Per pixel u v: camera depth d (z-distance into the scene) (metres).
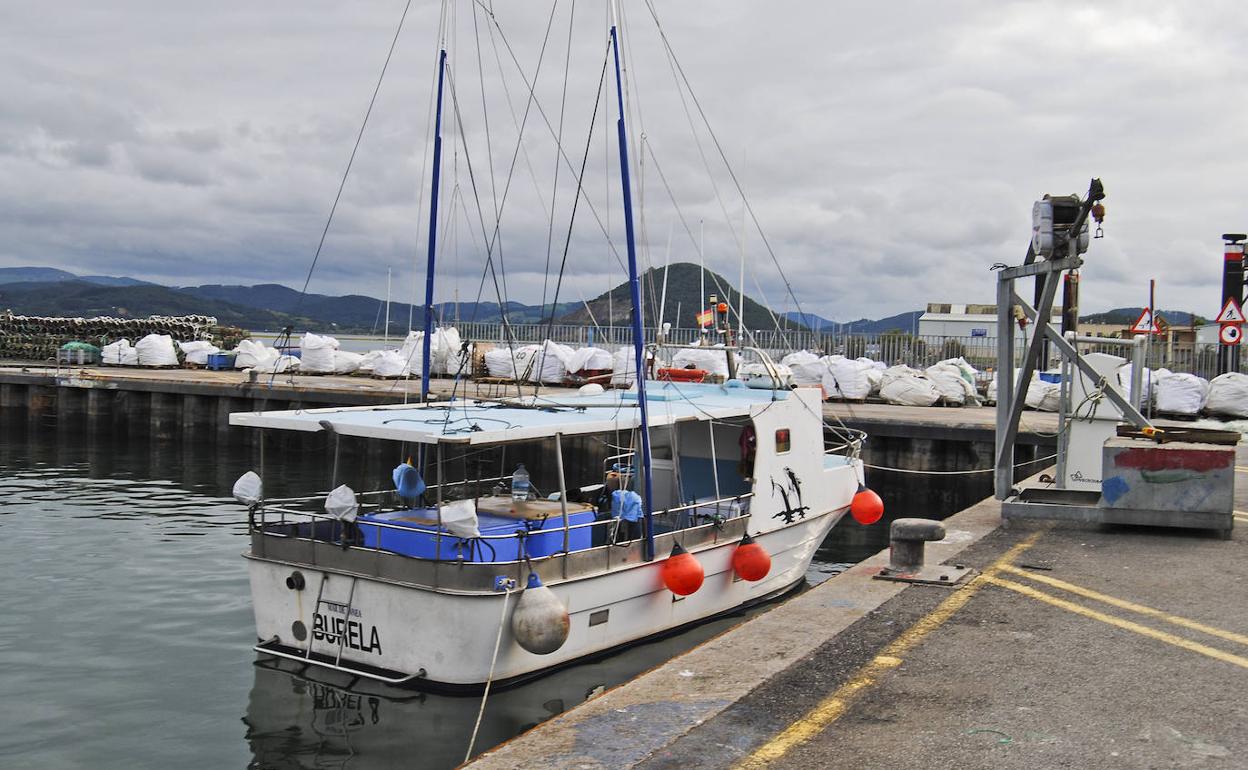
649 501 10.33
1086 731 4.73
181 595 13.18
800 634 6.30
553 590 9.27
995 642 6.12
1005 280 10.57
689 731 4.80
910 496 22.53
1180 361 29.64
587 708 5.13
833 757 4.47
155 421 31.92
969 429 21.73
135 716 8.93
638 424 10.33
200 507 20.45
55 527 17.89
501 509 10.21
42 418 35.19
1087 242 9.56
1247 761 4.39
